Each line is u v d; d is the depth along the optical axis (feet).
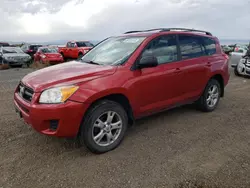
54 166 9.25
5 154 10.10
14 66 47.85
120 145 11.04
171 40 13.16
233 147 10.84
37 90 9.25
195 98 14.73
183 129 12.99
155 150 10.55
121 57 11.60
